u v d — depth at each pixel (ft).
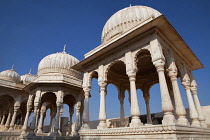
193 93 48.62
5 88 78.64
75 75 80.28
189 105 40.50
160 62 31.19
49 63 79.10
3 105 102.53
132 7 52.13
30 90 71.20
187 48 42.80
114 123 73.15
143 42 35.99
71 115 81.97
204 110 55.26
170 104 27.66
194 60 49.96
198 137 31.35
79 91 72.13
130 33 36.09
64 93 66.95
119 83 61.57
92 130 38.17
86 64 50.26
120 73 60.49
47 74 74.74
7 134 63.67
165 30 35.29
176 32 35.94
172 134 23.68
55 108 91.20
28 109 67.36
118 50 41.45
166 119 26.66
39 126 80.74
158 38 34.73
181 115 30.81
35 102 62.85
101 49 42.68
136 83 63.77
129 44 38.83
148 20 36.09
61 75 69.15
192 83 49.75
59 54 83.92
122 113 57.36
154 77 61.16
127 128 30.37
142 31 35.45
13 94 81.20
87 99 46.29
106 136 34.32
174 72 35.53
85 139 39.70
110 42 44.11
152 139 26.04
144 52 44.70
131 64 36.63
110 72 57.67
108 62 43.75
